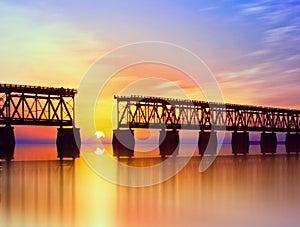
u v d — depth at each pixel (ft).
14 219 94.48
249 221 91.76
